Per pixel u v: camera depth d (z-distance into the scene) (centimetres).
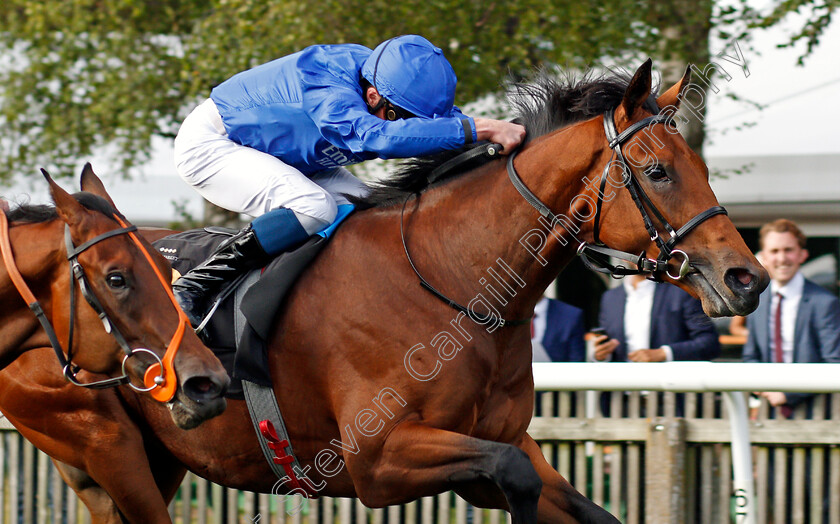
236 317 425
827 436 494
